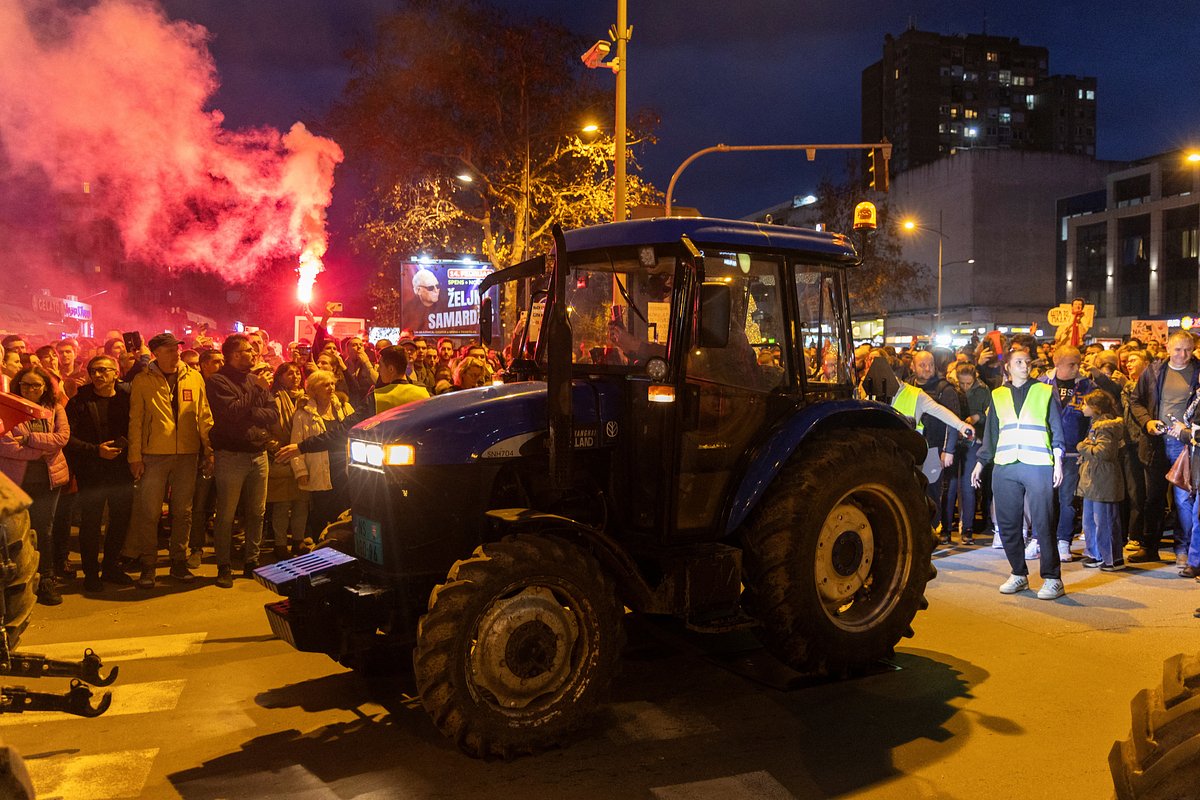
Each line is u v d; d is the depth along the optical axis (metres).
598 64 16.39
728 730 4.54
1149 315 66.50
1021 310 77.31
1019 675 5.28
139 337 9.84
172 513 7.64
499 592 4.16
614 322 5.15
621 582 4.63
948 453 8.81
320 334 10.84
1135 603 6.80
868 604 5.42
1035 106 121.44
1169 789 1.87
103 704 3.93
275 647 5.90
